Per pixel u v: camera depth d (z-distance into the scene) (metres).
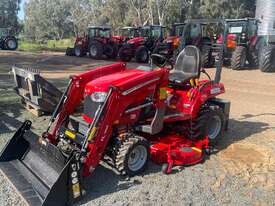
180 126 5.32
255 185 4.40
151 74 4.40
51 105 6.93
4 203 3.75
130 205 3.79
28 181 3.92
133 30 21.67
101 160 4.55
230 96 9.63
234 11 38.94
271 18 17.03
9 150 4.38
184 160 4.76
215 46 15.04
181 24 17.52
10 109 7.39
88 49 20.50
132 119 4.42
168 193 4.09
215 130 5.57
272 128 6.58
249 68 15.52
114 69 5.13
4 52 22.56
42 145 4.09
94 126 3.92
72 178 3.62
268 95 9.89
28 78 6.80
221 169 4.77
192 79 5.23
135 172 4.37
